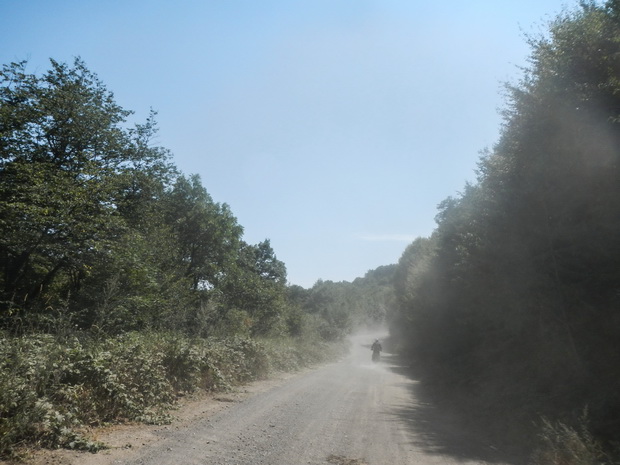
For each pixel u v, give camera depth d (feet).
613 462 20.86
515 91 41.34
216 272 123.85
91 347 29.45
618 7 33.58
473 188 63.67
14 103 65.05
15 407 20.24
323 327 179.32
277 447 23.32
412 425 32.53
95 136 71.67
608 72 33.32
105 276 63.36
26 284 63.05
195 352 41.04
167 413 29.76
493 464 22.65
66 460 18.62
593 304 33.04
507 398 38.58
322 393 46.93
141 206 82.02
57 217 56.49
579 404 29.04
